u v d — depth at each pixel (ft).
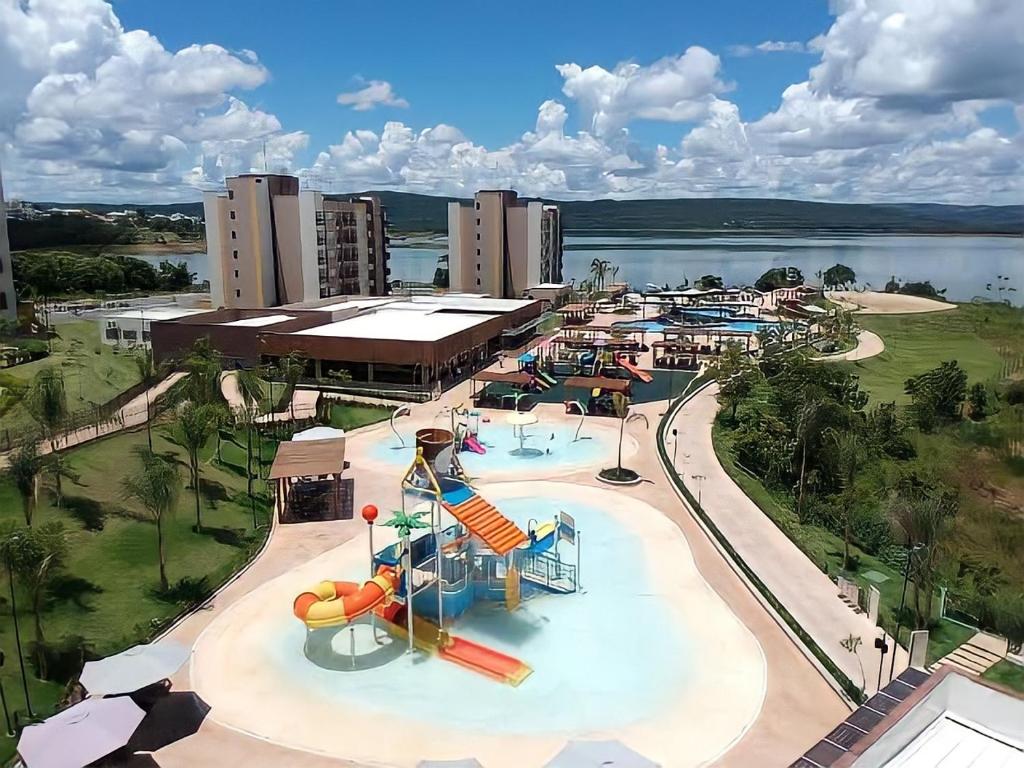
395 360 274.57
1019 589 117.80
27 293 454.40
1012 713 56.80
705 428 233.96
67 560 122.72
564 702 95.66
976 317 455.63
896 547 140.56
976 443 180.24
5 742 86.48
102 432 187.83
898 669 101.91
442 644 107.76
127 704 82.79
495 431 231.91
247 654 106.83
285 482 165.68
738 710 93.97
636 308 529.04
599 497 172.14
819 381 237.45
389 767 83.87
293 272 390.63
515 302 423.23
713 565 135.44
